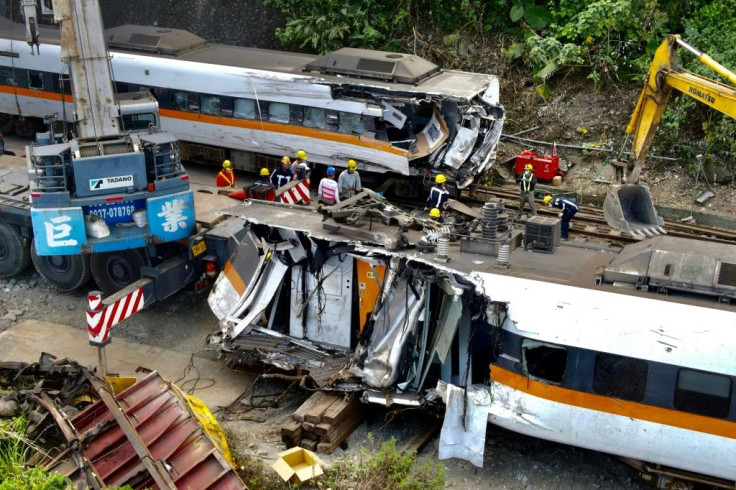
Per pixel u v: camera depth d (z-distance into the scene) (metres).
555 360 9.97
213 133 19.50
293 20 22.20
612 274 10.23
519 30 21.80
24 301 14.82
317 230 11.52
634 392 9.54
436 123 18.09
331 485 9.95
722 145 18.91
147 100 15.02
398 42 22.36
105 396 9.80
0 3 24.05
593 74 20.11
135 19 24.56
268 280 12.26
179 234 13.49
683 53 19.52
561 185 19.09
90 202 12.79
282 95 18.42
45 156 12.49
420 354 11.01
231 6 23.62
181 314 14.44
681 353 9.24
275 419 11.62
